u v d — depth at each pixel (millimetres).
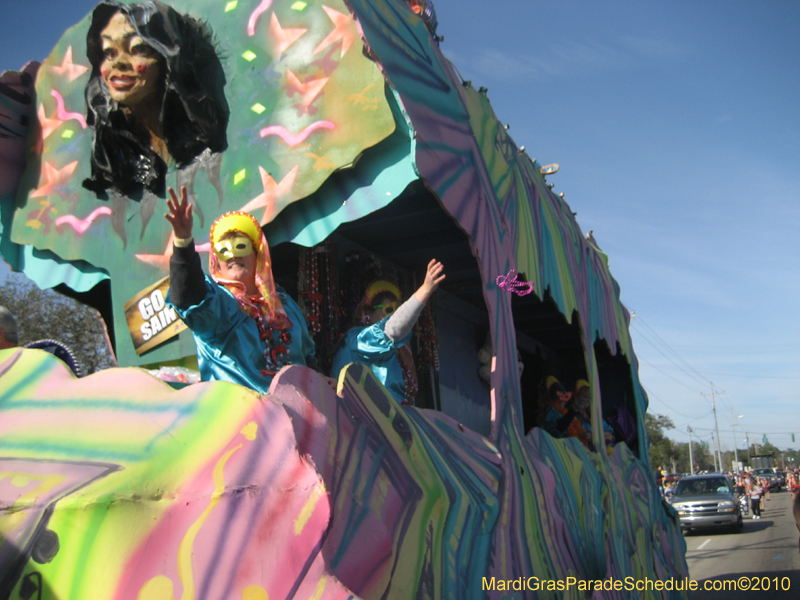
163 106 4180
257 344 3021
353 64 3871
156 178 4441
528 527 4094
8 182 4930
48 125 4945
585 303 7133
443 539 3018
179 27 4164
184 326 4277
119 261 4562
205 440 2287
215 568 2125
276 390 2350
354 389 2762
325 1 4031
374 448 2713
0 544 2227
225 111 4184
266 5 4176
